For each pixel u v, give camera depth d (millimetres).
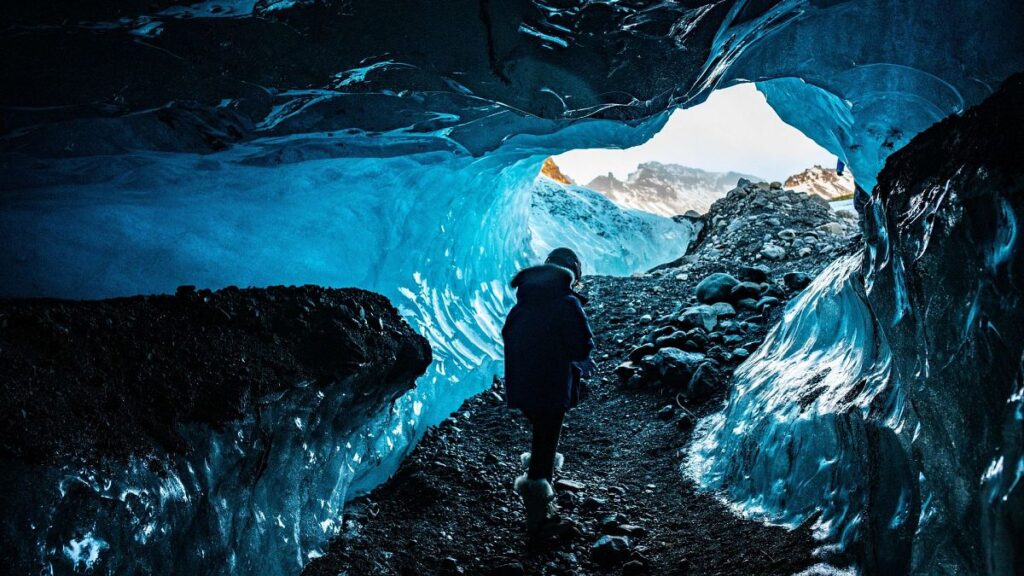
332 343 3146
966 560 1740
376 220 5051
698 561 2998
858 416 2705
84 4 2453
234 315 2996
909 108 3578
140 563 1898
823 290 3963
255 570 2467
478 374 5617
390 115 3934
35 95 2777
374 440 3758
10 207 3215
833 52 3492
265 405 2645
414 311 5207
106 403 2154
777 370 4012
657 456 4387
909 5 3059
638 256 11266
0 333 2154
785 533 2936
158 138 3373
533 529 3402
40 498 1657
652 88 3686
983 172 1747
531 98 3707
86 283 3342
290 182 4418
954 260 1863
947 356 1880
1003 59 2992
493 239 7621
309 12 2906
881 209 2453
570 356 3521
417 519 3508
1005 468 1534
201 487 2230
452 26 3148
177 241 3756
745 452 3713
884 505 2277
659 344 5816
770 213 10031
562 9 3141
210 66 3006
